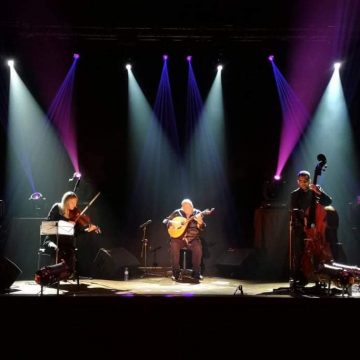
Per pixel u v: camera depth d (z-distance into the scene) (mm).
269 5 8664
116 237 10328
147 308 4406
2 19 8633
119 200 10398
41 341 4391
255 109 10320
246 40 9047
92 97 10250
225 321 4402
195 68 10102
